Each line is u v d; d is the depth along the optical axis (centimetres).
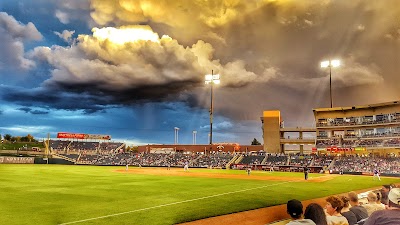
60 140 11306
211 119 9469
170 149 10125
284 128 8662
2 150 9831
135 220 1450
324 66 8156
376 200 902
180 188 2867
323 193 2611
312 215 634
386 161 6150
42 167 6675
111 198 2188
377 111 7319
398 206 596
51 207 1805
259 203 1977
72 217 1513
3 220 1453
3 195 2322
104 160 9244
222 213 1648
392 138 6831
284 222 1050
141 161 8812
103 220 1445
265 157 7619
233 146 9488
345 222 712
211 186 3067
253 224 1459
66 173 4866
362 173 5794
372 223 600
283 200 2134
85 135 11525
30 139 14662
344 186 3266
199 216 1562
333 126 7900
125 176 4412
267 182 3619
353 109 7694
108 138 11975
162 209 1733
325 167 6494
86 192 2536
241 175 4938
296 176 4869
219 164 7688
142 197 2242
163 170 6334
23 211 1678
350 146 7238
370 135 7238
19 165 7462
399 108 6881
